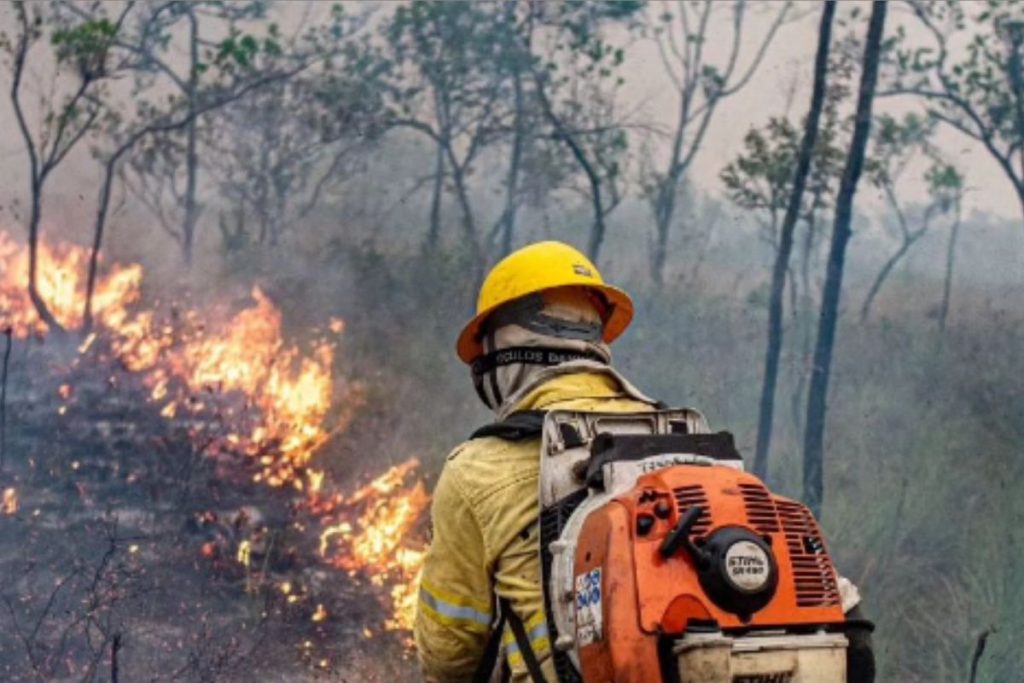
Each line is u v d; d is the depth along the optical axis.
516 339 2.73
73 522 6.34
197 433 7.49
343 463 7.99
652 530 2.33
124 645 5.22
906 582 6.24
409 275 12.27
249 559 6.20
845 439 7.92
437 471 7.93
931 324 10.85
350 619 5.93
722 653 2.27
